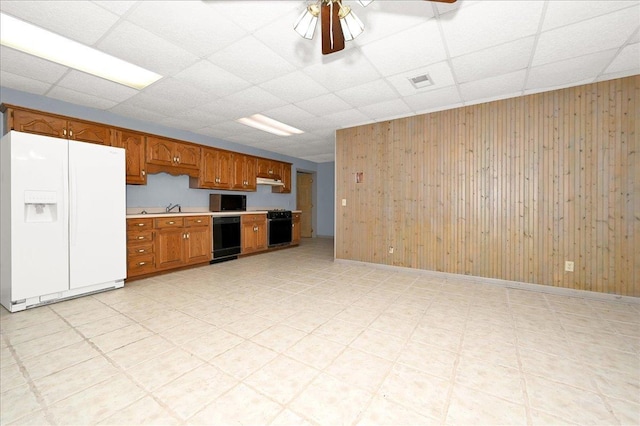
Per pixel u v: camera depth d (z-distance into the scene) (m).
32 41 2.22
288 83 2.95
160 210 4.47
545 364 1.74
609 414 1.32
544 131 3.24
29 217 2.66
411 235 4.14
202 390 1.48
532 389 1.50
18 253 2.54
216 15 1.90
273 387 1.51
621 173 2.89
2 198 2.66
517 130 3.39
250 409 1.34
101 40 2.17
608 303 2.85
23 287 2.57
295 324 2.32
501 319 2.43
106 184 3.15
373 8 1.85
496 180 3.52
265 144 5.90
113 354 1.84
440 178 3.90
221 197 5.17
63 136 3.16
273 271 4.23
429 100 3.48
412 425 1.25
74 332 2.15
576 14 1.89
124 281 3.56
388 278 3.83
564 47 2.30
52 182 2.73
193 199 4.98
